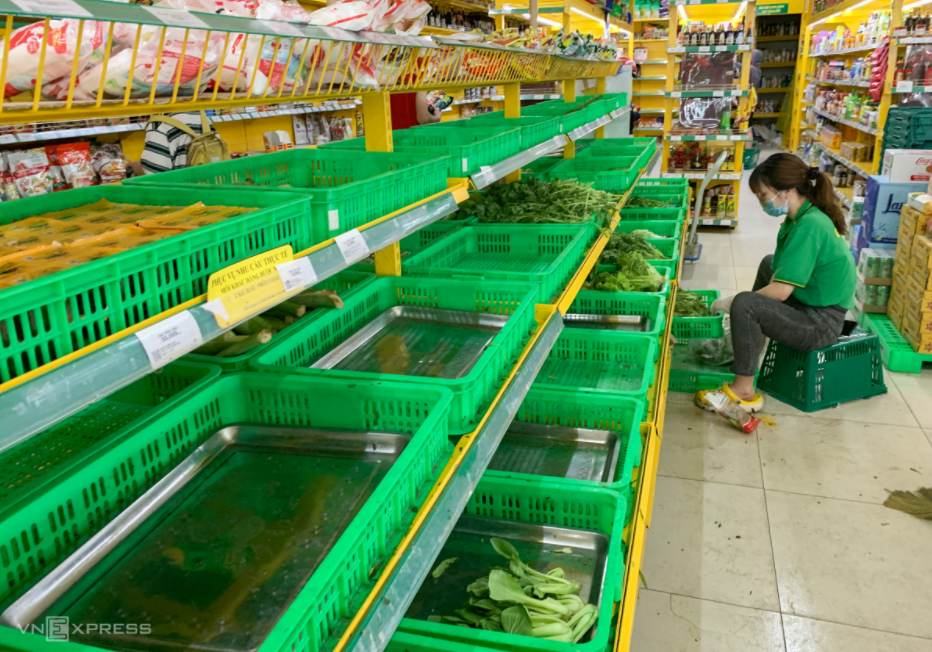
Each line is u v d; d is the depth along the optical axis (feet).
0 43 2.88
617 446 8.07
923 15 21.30
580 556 6.48
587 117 14.49
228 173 6.64
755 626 7.52
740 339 11.64
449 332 7.58
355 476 4.98
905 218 14.38
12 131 9.22
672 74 24.95
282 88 4.68
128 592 3.88
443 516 4.26
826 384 12.39
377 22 5.27
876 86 20.65
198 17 3.29
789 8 44.50
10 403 2.32
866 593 7.93
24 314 2.44
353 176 7.30
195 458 5.16
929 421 11.84
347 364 6.79
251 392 5.63
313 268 4.22
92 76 3.19
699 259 22.43
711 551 8.74
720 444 11.30
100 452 4.49
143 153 9.73
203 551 4.21
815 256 11.39
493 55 9.37
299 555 4.16
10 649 2.61
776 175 11.52
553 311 7.18
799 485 10.08
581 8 17.38
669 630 7.51
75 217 4.41
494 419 5.31
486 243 10.53
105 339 2.79
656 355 10.50
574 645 4.77
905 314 14.33
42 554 4.01
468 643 4.85
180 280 3.28
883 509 9.43
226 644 3.50
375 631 3.35
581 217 10.73
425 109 17.01
